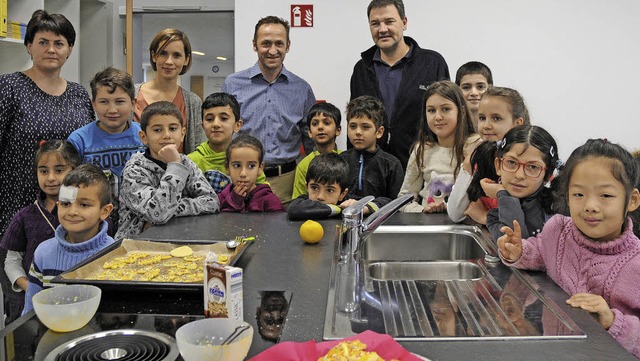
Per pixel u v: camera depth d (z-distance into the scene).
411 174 2.36
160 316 1.03
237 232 1.66
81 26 4.06
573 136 3.49
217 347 0.78
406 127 2.89
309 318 1.01
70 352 0.86
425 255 1.74
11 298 2.28
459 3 3.42
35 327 0.97
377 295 1.16
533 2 3.38
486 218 1.66
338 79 3.54
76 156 2.03
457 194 1.77
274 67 2.84
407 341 0.92
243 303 1.07
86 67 4.10
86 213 1.56
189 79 3.93
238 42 3.58
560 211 1.41
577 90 3.44
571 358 0.84
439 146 2.29
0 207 2.46
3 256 2.38
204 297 1.01
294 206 1.86
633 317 1.06
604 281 1.17
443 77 2.94
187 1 3.85
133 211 1.86
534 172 1.42
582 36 3.39
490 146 1.72
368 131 2.44
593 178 1.12
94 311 1.00
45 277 1.55
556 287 1.20
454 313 1.05
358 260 1.17
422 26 3.47
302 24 3.51
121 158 2.22
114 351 0.87
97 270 1.25
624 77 3.40
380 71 2.98
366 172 2.45
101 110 2.17
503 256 1.36
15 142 2.40
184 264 1.30
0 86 2.36
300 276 1.25
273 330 0.96
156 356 0.85
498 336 0.92
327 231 1.68
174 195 1.81
